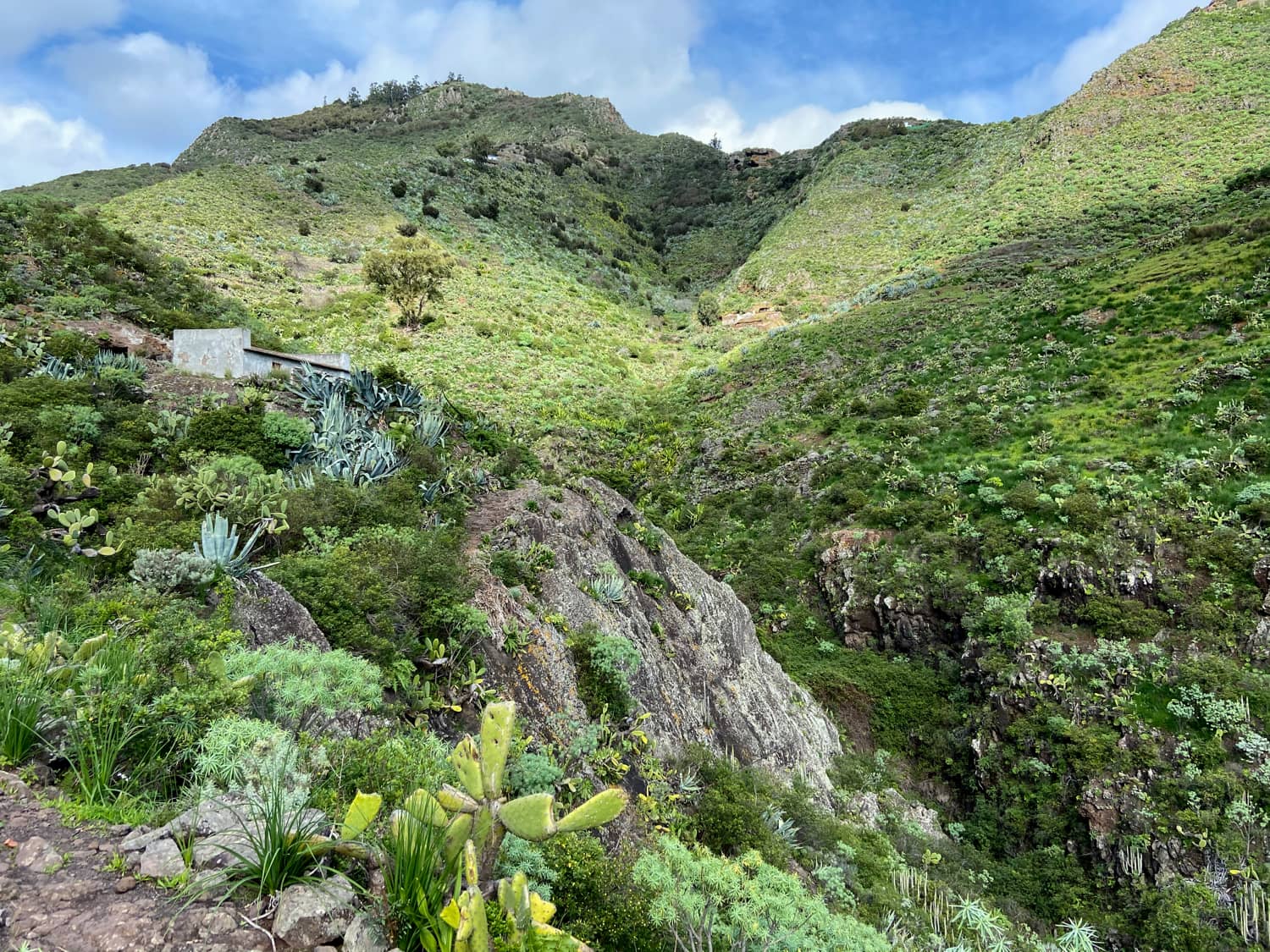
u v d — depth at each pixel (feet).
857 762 64.69
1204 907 45.98
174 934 8.77
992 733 65.05
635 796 30.55
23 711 12.59
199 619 20.86
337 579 27.48
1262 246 118.83
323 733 17.33
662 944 16.90
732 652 58.59
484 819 11.25
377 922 9.65
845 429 121.19
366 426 54.60
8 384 43.27
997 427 103.14
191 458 41.29
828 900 32.83
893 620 81.30
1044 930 49.47
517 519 43.73
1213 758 52.54
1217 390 90.27
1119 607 66.44
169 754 13.60
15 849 9.91
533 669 31.65
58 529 29.94
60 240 79.51
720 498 116.57
